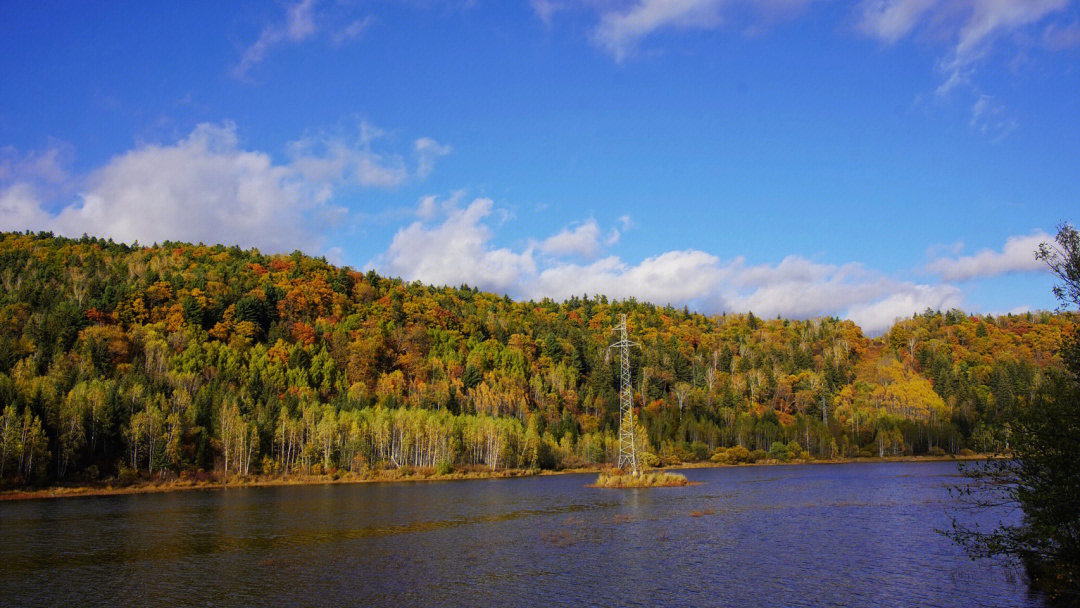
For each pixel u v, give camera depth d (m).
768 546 58.62
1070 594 36.91
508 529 68.56
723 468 172.38
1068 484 30.61
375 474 138.50
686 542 60.62
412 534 65.75
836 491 105.62
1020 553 34.84
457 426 157.25
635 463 124.25
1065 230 32.78
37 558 54.56
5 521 75.94
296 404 151.50
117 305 185.62
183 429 129.50
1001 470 33.25
